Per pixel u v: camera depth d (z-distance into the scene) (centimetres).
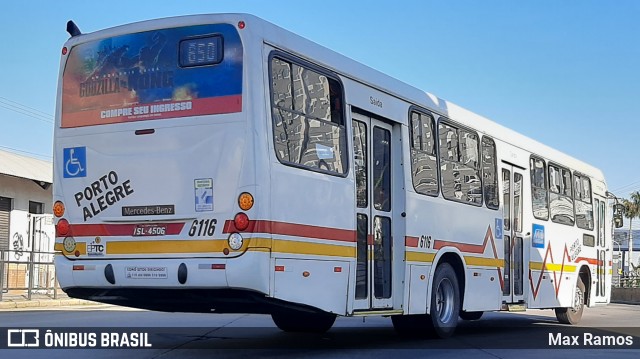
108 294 816
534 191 1405
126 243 795
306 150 818
